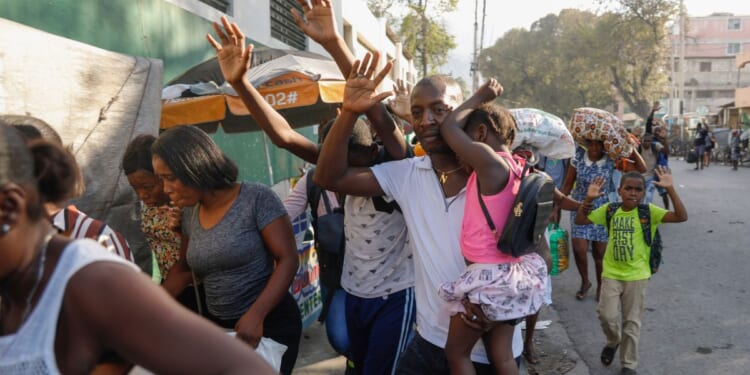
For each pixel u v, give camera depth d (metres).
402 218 2.80
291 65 4.27
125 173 2.57
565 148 3.93
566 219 11.31
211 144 2.40
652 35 52.09
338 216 3.14
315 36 2.52
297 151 2.86
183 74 4.86
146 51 5.55
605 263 4.29
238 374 0.93
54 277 0.97
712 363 4.39
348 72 2.57
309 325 5.05
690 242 8.83
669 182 4.01
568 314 5.68
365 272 2.85
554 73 64.25
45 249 1.02
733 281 6.60
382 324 2.83
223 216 2.48
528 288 2.16
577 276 7.08
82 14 4.64
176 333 0.94
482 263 2.17
